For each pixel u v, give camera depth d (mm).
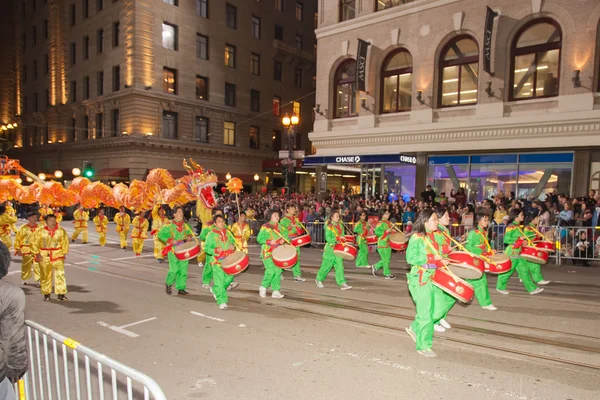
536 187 17094
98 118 37656
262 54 43062
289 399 4789
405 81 20500
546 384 5035
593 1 15328
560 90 16172
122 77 34344
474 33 18062
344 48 22156
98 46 37562
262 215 20688
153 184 15555
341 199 21500
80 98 39844
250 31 41844
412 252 5926
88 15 38625
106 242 19406
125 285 10656
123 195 16516
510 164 17656
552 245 9172
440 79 19328
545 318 7457
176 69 35750
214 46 38469
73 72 40812
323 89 23203
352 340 6570
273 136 44781
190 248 9289
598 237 12297
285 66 45594
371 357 5910
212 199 15273
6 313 3021
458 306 8258
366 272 12211
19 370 3090
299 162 37750
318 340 6590
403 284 10516
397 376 5312
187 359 5938
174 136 36000
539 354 5906
